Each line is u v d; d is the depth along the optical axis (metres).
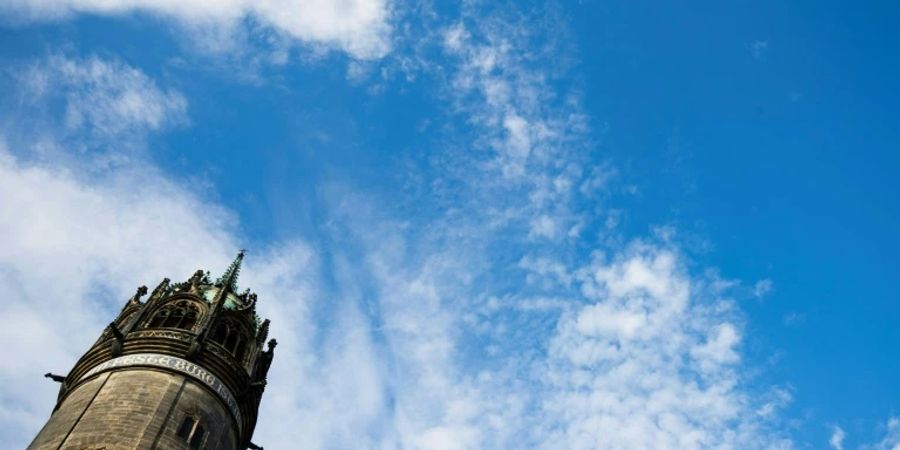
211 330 56.59
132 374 51.59
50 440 47.38
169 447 47.38
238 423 54.16
